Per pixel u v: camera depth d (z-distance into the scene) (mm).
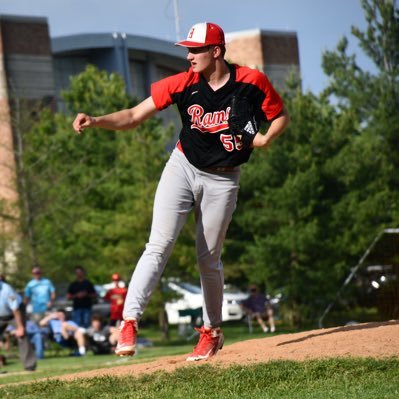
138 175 58969
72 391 13562
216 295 15227
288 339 17000
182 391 12898
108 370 15719
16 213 62000
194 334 56094
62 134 69750
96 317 46562
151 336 64125
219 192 14383
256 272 62375
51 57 101875
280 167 64562
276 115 14008
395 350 14375
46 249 62188
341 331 17125
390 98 67938
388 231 39281
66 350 51438
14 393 14367
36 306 48188
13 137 65750
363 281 40156
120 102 76188
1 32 98375
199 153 14148
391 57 69125
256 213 64875
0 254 59750
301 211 62062
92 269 63000
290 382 13000
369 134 69000
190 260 55000
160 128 75062
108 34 114875
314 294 61688
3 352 49812
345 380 12820
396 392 11945
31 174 63000
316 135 65375
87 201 67625
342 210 62500
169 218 14406
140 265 14336
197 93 13883
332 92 71750
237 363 14328
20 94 68875
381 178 65000
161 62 124500
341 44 70875
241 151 14055
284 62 121438
